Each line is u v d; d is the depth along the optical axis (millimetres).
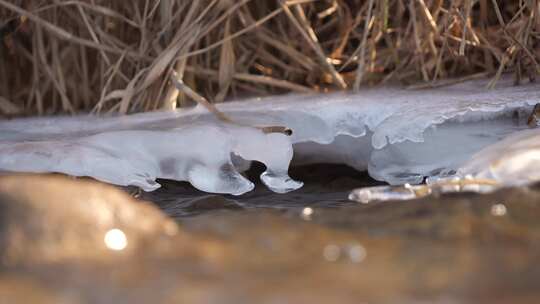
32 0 6742
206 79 6992
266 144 5293
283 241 3160
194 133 5293
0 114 6793
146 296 2633
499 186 3967
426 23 6566
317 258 2957
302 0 6637
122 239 3150
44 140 5492
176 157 5246
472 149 5156
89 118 6211
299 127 5641
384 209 3562
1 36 6801
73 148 5176
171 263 2928
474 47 6945
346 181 5434
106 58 6391
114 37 6707
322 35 7559
